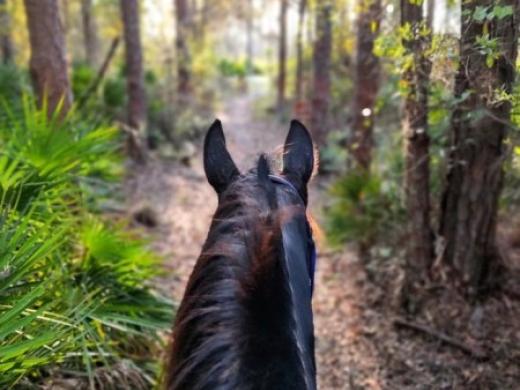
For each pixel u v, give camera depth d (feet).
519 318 16.44
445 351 16.16
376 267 21.43
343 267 23.70
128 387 11.59
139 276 13.32
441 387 14.85
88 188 16.72
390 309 18.95
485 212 16.89
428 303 17.74
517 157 15.21
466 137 16.14
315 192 34.14
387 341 17.28
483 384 14.58
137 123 44.27
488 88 12.38
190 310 4.99
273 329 4.44
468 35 12.23
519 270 18.39
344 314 19.63
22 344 7.45
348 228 22.89
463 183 16.88
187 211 32.96
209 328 4.62
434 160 18.08
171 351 5.15
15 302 8.30
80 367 11.35
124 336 12.80
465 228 17.12
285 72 90.27
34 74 21.77
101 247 12.53
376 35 20.26
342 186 23.21
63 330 9.26
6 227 9.09
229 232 5.22
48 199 12.06
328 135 48.83
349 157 28.78
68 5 72.49
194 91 73.15
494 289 17.42
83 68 43.37
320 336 18.42
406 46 14.47
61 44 21.85
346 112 54.19
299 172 6.84
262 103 99.76
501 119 13.83
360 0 20.95
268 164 5.83
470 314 16.87
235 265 4.80
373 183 22.56
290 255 5.62
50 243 9.10
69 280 11.51
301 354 4.71
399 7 15.79
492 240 17.31
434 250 18.13
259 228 4.68
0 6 47.19
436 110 15.84
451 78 13.94
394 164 22.53
